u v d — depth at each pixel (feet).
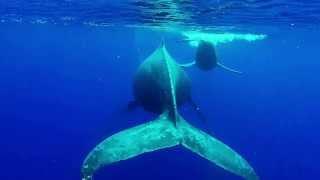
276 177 71.72
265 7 58.85
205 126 101.19
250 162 78.13
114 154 27.02
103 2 60.18
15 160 77.61
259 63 288.30
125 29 118.32
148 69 43.32
